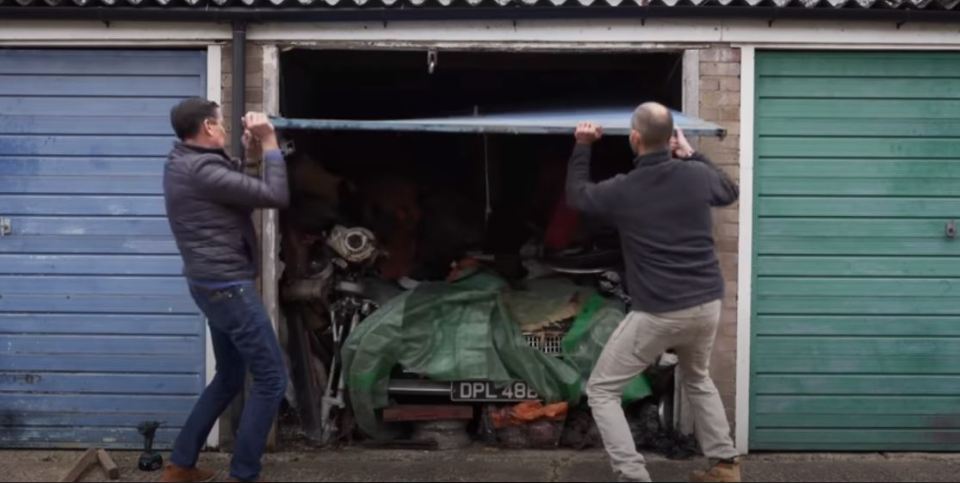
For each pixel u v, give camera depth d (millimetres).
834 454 5668
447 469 5266
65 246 5590
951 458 5594
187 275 4621
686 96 5508
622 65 6184
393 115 6770
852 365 5625
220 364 4918
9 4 5336
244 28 5406
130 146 5555
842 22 5461
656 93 6191
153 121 5551
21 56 5520
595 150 6355
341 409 5734
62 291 5602
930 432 5664
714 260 4617
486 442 5715
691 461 5445
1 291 5598
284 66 5695
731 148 5520
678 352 4777
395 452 5598
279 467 5285
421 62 6176
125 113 5547
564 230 6098
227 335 4770
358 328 5547
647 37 5469
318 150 6602
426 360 5527
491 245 6371
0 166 5551
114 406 5656
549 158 6453
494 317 5676
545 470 5254
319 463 5359
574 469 5273
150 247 5586
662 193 4527
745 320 5566
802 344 5609
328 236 5887
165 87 5535
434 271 6223
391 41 5453
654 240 4527
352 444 5703
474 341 5555
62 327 5617
